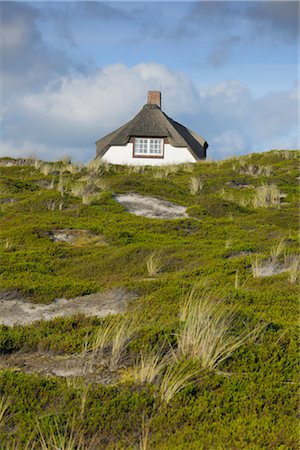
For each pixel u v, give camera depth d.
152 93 40.91
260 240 13.66
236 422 5.33
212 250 12.44
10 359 6.76
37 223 15.31
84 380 6.14
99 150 40.75
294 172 24.17
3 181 20.45
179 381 5.75
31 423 5.26
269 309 8.24
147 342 6.79
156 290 9.50
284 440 5.06
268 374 6.13
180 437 5.11
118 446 5.02
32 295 9.52
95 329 7.39
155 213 17.45
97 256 12.43
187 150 37.19
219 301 8.04
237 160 29.47
